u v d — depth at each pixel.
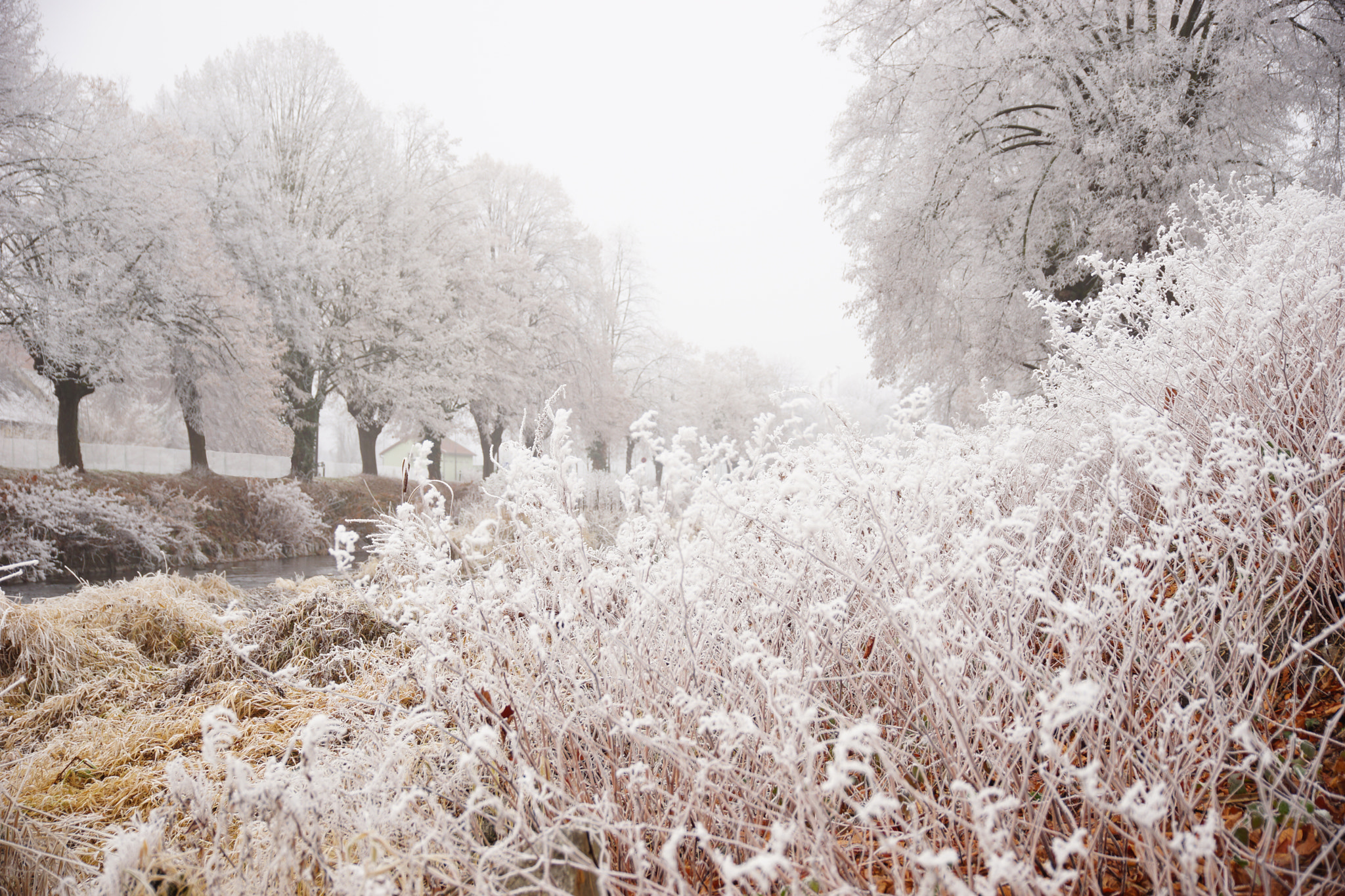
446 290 29.14
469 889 1.46
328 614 4.35
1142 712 1.66
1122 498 1.75
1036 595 1.50
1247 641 1.71
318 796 1.62
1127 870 1.54
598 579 1.92
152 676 4.62
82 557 14.84
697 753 1.68
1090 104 12.22
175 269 19.42
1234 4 11.38
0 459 19.66
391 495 26.22
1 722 3.89
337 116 27.06
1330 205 3.84
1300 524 1.98
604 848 1.41
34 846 2.13
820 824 1.30
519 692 1.95
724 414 51.44
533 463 2.00
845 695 2.06
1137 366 3.05
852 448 2.20
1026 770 1.42
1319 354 2.49
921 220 14.20
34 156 17.31
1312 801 1.38
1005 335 13.49
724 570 1.96
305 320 24.03
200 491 19.94
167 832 2.22
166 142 21.30
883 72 15.55
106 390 22.38
